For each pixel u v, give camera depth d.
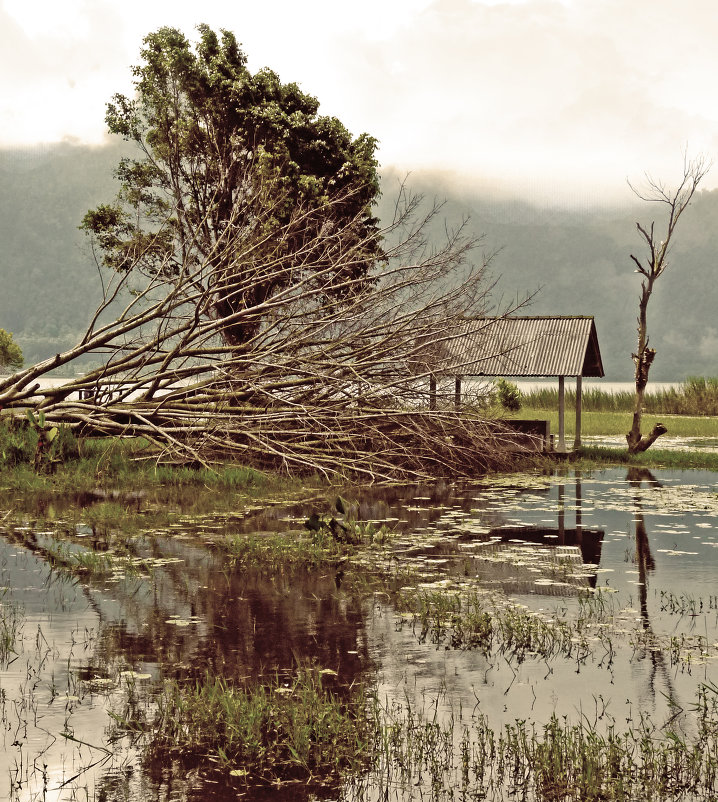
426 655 6.59
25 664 6.33
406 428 16.91
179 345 16.39
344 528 10.83
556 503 14.38
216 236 20.78
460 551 10.38
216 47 25.20
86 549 10.20
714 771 4.73
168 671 6.21
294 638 6.97
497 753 4.96
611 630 7.24
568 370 21.50
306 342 16.98
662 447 26.48
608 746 4.98
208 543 10.59
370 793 4.55
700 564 9.80
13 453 16.16
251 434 15.86
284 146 23.83
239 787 4.61
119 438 16.36
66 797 4.48
